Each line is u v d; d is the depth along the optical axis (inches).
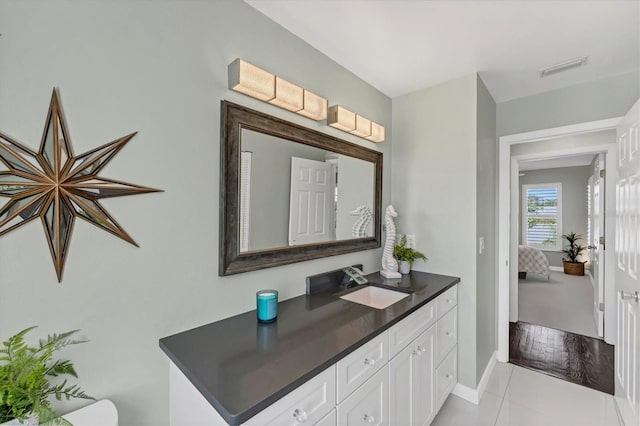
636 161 66.0
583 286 204.4
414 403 62.2
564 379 93.5
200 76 49.4
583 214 253.6
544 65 79.4
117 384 40.3
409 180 96.3
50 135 35.4
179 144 46.8
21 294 33.4
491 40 67.9
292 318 54.4
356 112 83.9
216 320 51.8
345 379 43.4
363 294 77.2
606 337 116.6
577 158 209.3
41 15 34.5
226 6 52.9
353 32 64.7
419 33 65.2
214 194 51.4
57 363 34.7
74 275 37.0
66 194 36.5
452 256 87.4
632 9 56.9
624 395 73.1
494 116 103.8
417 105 94.6
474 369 83.3
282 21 61.1
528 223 281.1
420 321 65.0
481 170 87.9
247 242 56.3
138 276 42.4
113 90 40.0
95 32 38.4
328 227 75.0
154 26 43.9
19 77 33.3
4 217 32.6
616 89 84.6
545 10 57.6
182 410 41.3
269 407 32.5
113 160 40.1
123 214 41.0
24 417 29.5
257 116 57.4
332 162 76.2
